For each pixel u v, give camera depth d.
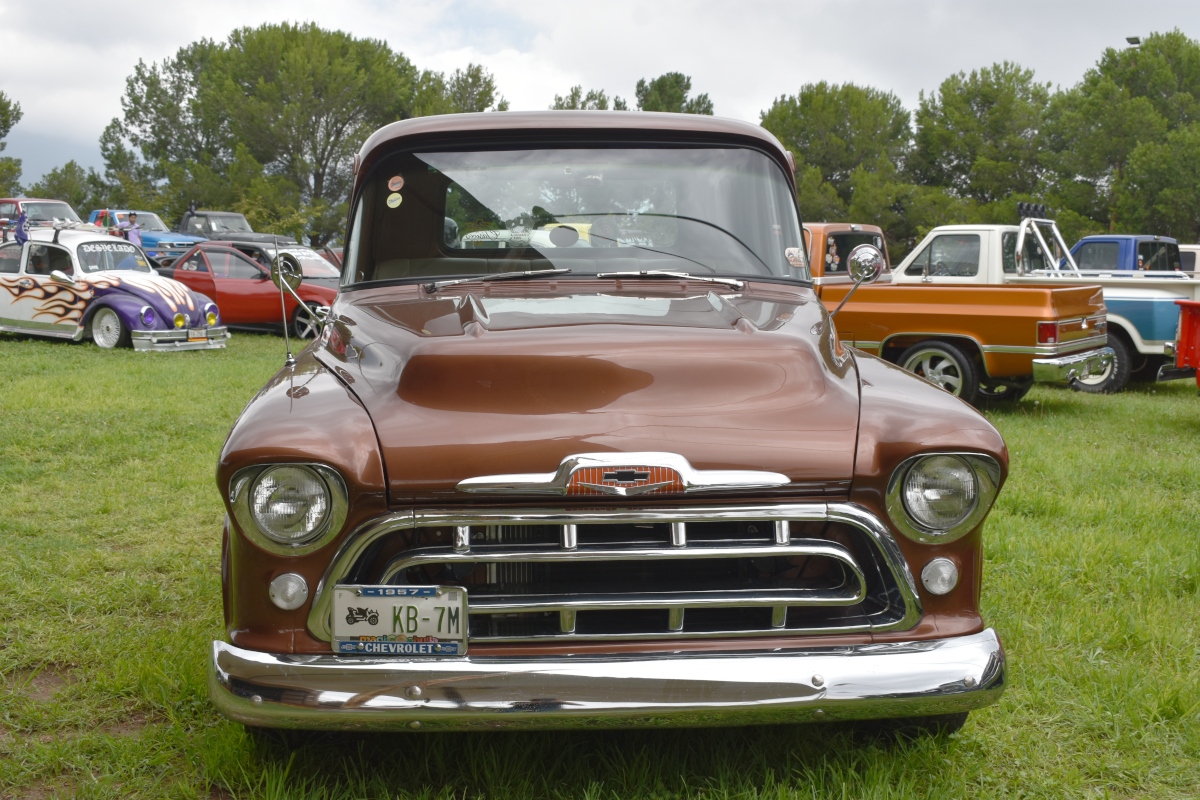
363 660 2.30
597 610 2.39
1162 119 41.03
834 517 2.37
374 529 2.29
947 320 9.02
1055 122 44.72
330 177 46.44
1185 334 8.68
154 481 5.93
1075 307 9.11
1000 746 2.94
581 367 2.48
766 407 2.48
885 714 2.36
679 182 3.61
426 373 2.50
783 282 3.52
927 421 2.44
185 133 54.53
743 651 2.37
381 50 49.50
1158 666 3.50
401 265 3.54
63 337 13.80
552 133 3.64
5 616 3.82
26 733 2.97
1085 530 5.05
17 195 55.50
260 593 2.36
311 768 2.72
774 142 3.77
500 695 2.27
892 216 45.22
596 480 2.29
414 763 2.75
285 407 2.46
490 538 2.42
